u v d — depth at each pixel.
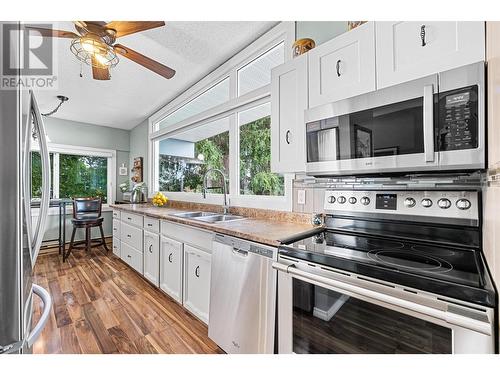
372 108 1.15
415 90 1.02
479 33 0.88
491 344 0.65
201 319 1.84
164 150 4.07
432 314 0.70
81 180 4.65
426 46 1.01
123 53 1.82
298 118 1.50
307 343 1.06
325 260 0.99
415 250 1.06
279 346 1.17
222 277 1.57
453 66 0.93
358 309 0.92
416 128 1.03
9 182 0.68
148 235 2.70
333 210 1.54
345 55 1.27
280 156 1.61
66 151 4.41
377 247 1.12
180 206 3.38
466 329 0.68
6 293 0.67
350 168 1.24
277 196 2.12
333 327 0.98
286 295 1.14
